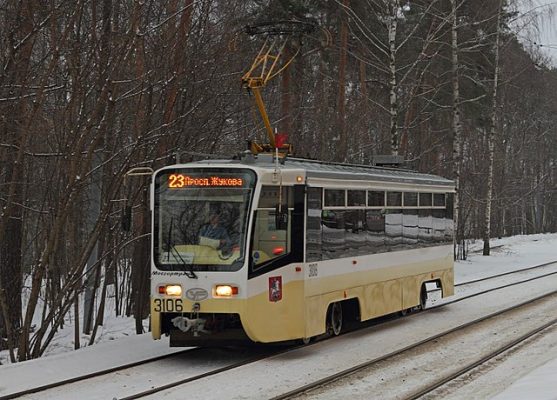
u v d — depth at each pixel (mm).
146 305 19828
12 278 16094
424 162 38281
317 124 28781
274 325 12469
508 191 64875
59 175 14789
